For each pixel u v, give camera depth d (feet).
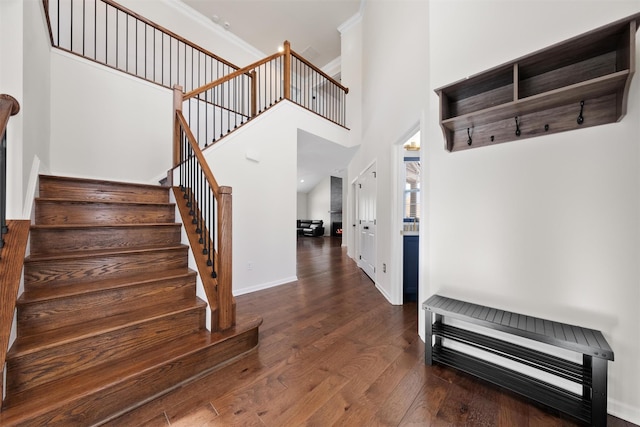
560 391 4.46
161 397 4.60
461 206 5.91
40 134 6.89
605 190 4.30
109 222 7.02
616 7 4.14
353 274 14.28
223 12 15.97
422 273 6.80
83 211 6.62
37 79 6.44
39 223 5.99
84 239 6.12
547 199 4.83
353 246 19.62
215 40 16.96
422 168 6.91
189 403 4.48
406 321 7.98
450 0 6.20
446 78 6.22
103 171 9.54
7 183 4.94
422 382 5.09
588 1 4.38
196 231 7.45
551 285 4.78
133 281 5.68
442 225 6.23
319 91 21.31
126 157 10.13
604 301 4.31
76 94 8.92
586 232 4.46
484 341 5.25
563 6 4.62
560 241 4.70
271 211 11.52
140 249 6.41
